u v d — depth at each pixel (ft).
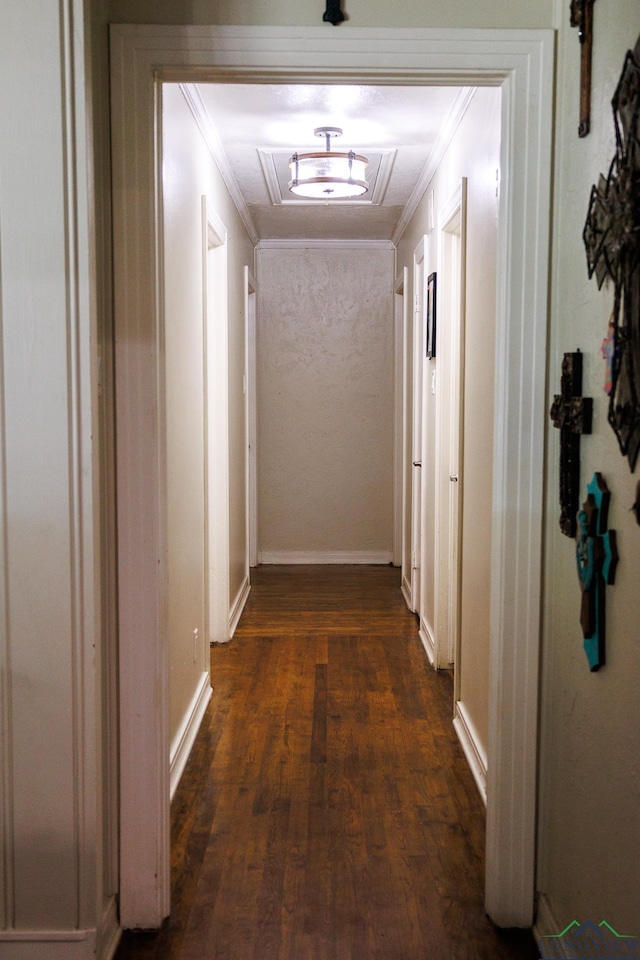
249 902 7.65
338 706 12.55
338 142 13.70
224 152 14.42
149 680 7.10
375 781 10.09
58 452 6.35
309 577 21.72
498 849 7.27
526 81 6.77
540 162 6.83
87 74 6.15
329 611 18.17
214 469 15.42
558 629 6.95
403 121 12.62
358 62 6.70
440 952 6.97
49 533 6.40
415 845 8.64
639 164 4.88
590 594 5.84
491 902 7.38
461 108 11.37
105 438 6.91
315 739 11.33
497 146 9.21
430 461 15.42
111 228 6.82
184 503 10.86
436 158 13.98
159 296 7.02
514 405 7.02
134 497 6.97
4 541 6.42
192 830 8.92
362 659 14.82
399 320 22.26
